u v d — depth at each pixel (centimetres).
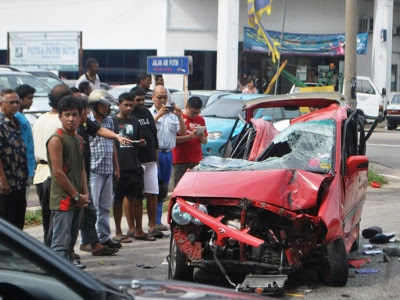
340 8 4325
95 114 1109
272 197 862
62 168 910
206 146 1859
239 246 877
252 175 891
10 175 978
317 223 873
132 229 1224
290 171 893
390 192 1802
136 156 1179
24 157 995
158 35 3994
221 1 3881
